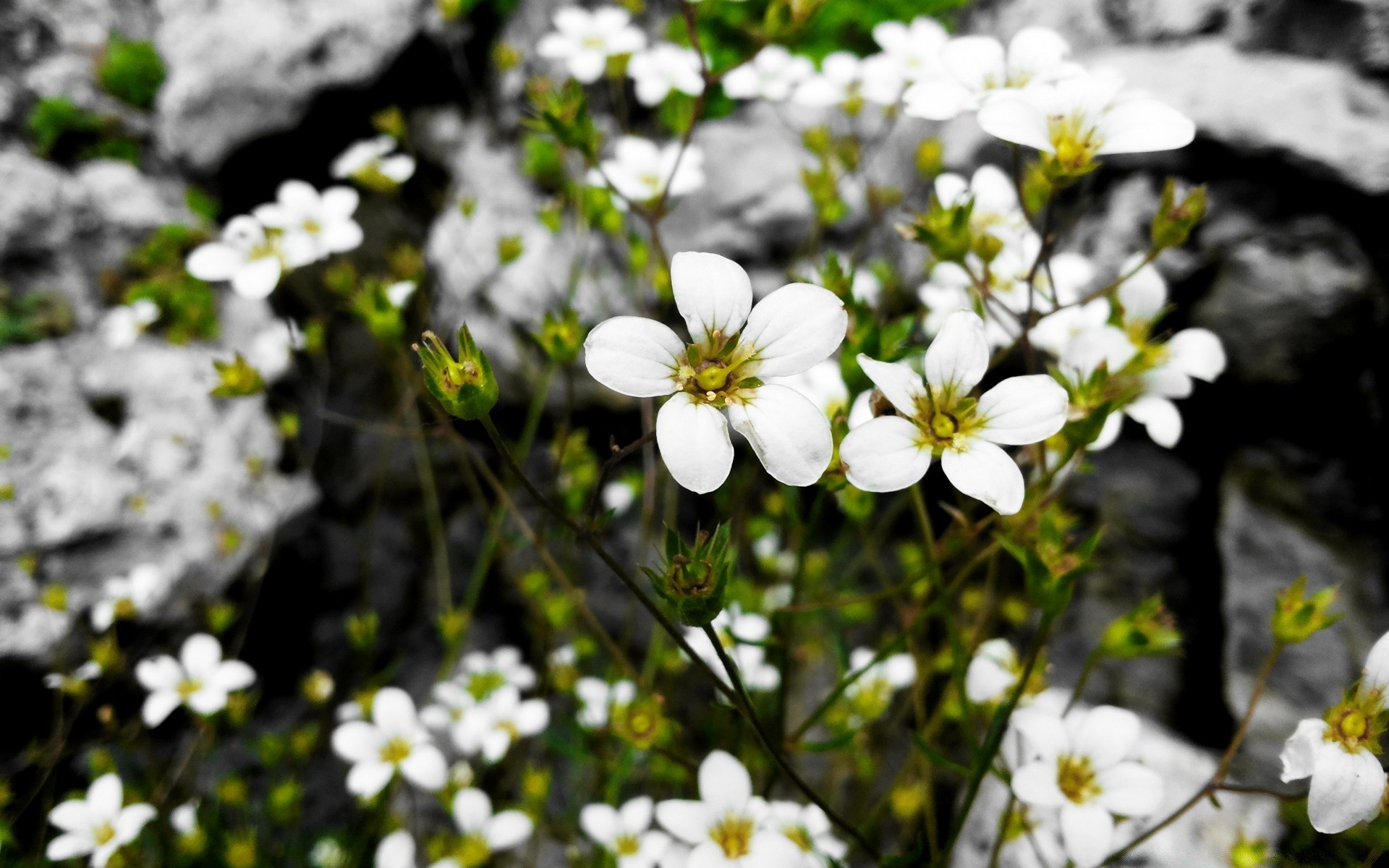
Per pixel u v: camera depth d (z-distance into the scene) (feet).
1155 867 0.88
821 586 1.10
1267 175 0.97
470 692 1.02
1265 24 0.99
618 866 0.91
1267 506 0.97
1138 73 1.01
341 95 1.47
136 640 1.16
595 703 1.00
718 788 0.78
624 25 1.07
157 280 1.38
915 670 0.93
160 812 1.02
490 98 1.50
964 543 0.82
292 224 0.95
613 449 0.73
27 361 1.23
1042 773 0.77
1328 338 0.95
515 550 1.18
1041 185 0.87
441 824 1.13
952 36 1.25
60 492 1.16
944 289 0.93
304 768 1.16
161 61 1.50
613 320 0.72
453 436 0.93
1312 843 0.85
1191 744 0.95
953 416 0.73
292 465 1.34
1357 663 0.92
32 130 1.42
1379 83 0.96
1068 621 1.02
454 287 1.39
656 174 1.01
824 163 1.01
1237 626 0.96
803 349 0.72
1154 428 0.83
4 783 1.02
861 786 1.03
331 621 1.29
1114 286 0.80
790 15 0.85
